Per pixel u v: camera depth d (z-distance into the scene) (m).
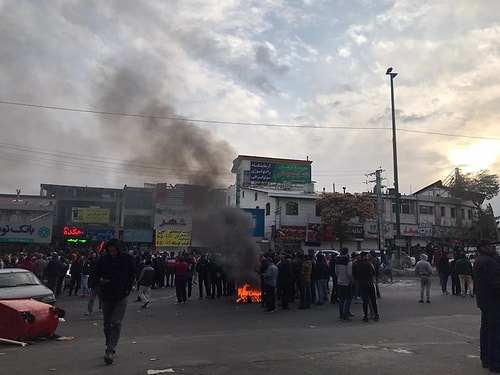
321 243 41.25
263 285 14.56
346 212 39.72
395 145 27.69
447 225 47.25
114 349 6.47
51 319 8.84
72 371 5.92
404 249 43.97
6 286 11.45
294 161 49.81
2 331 8.42
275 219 40.34
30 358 6.79
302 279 14.14
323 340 8.39
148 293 14.66
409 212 45.53
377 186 35.41
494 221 46.88
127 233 40.44
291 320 11.60
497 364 6.04
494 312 6.14
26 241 37.66
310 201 41.47
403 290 19.03
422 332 9.42
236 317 12.23
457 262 16.92
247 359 6.65
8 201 39.69
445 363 6.55
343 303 11.59
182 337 8.89
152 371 5.88
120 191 42.22
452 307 13.84
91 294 13.23
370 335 8.99
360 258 11.54
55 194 42.28
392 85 28.12
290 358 6.75
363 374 5.89
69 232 39.56
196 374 5.76
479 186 47.97
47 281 17.06
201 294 17.42
